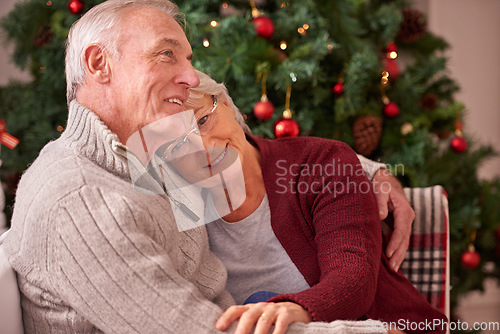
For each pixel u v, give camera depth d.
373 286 0.91
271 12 1.86
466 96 2.39
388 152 1.87
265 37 1.62
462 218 1.85
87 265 0.74
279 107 1.74
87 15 0.88
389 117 1.81
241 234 1.06
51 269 0.76
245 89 1.69
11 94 1.95
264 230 1.06
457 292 1.97
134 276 0.74
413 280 1.20
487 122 2.41
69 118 0.88
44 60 1.82
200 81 0.99
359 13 1.86
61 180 0.77
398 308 1.01
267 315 0.76
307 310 0.81
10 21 1.80
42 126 1.87
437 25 2.32
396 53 1.83
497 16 2.34
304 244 1.03
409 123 1.86
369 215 0.98
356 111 1.80
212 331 0.73
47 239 0.75
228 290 1.06
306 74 1.60
